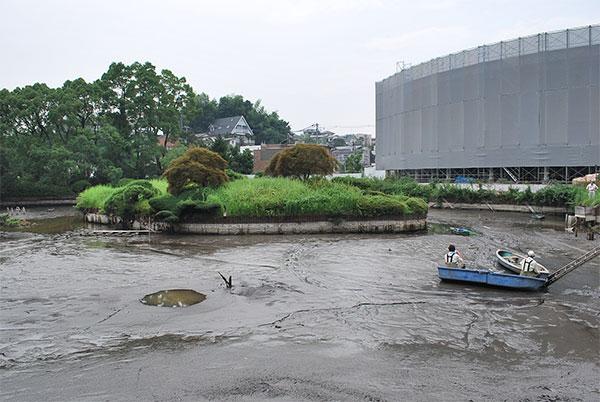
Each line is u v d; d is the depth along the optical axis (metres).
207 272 21.70
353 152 120.19
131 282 19.86
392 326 14.59
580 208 35.25
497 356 12.41
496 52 54.38
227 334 13.88
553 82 49.91
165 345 13.05
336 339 13.52
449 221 41.94
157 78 73.12
